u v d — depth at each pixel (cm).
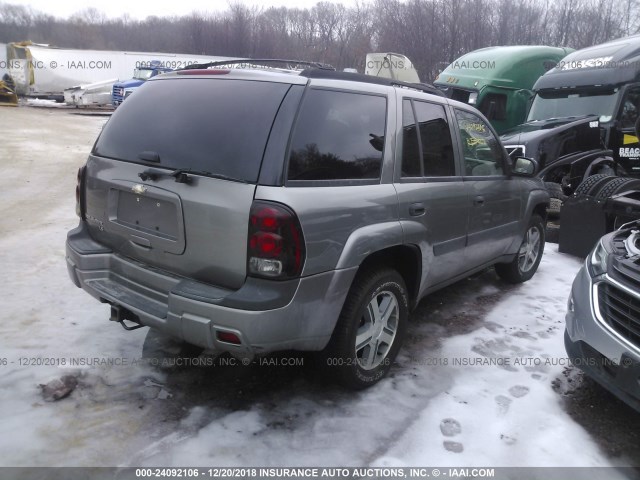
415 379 355
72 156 1330
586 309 318
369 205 312
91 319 416
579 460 284
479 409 324
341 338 312
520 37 2714
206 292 276
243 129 283
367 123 327
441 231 384
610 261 321
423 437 295
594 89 947
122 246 325
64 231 663
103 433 285
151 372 346
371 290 322
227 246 271
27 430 284
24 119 2145
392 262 369
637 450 294
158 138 309
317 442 287
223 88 305
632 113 915
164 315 290
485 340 418
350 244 297
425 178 369
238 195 268
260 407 316
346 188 303
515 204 494
